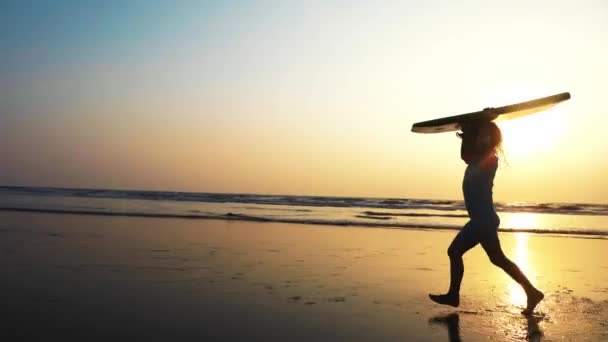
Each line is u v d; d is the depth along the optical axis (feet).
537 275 22.56
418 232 42.24
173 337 12.20
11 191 160.35
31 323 13.17
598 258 28.50
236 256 26.35
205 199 123.65
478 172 15.37
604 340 12.42
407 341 12.22
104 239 32.04
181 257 25.54
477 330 13.23
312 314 14.66
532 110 15.81
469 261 26.43
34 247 27.63
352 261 25.40
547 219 73.92
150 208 70.90
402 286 19.17
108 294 16.88
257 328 13.11
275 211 73.92
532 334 12.89
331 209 85.87
